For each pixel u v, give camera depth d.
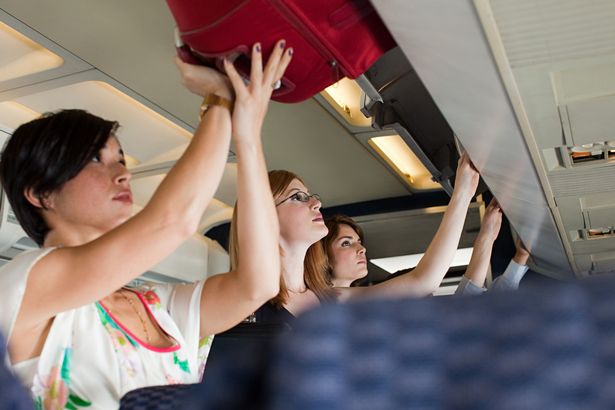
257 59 1.21
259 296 1.26
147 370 1.08
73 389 0.98
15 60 3.44
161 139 4.26
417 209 5.30
